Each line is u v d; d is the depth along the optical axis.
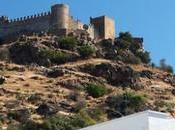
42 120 120.38
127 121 48.53
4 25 176.25
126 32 176.12
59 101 132.00
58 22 170.88
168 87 155.25
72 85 143.75
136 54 170.88
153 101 140.75
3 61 156.88
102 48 166.75
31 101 131.12
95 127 50.25
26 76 147.00
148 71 160.75
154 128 47.59
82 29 173.75
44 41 162.12
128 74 152.25
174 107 138.12
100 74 151.62
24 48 158.75
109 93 144.25
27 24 174.25
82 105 131.25
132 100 133.75
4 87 138.00
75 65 155.25
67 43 162.38
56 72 149.50
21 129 114.31
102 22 177.25
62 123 115.94
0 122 117.00
